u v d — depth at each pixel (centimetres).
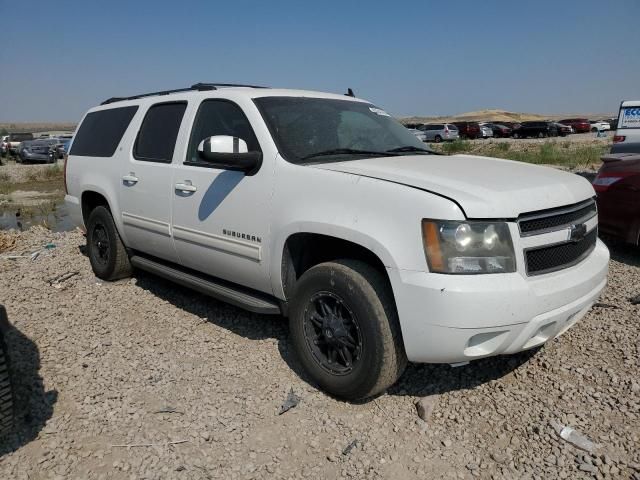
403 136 450
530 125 4694
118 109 553
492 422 310
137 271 593
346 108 439
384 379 308
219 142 355
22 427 308
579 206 328
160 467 276
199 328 442
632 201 566
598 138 4069
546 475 267
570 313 307
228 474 271
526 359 377
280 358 389
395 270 290
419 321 285
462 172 330
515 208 289
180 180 431
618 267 578
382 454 285
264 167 365
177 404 331
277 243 352
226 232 392
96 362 383
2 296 511
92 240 571
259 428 308
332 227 316
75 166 593
